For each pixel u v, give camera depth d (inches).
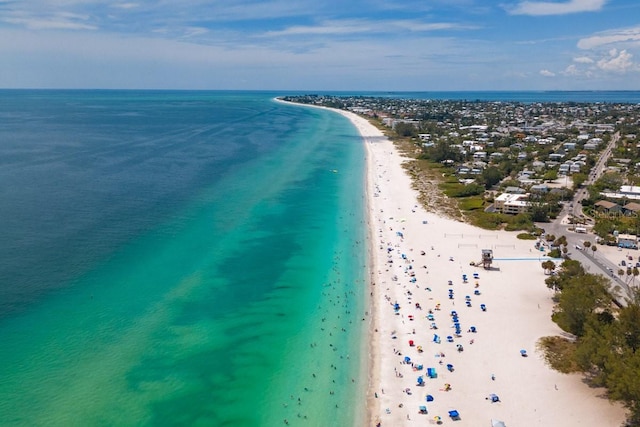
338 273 4559.5
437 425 2652.6
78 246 4781.0
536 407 2765.7
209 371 3073.3
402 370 3122.5
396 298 4084.6
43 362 3036.4
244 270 4539.9
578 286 3526.1
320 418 2711.6
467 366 3149.6
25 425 2541.8
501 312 3833.7
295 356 3270.2
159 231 5378.9
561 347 3329.2
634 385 2445.9
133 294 3949.3
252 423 2664.9
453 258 4933.6
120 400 2770.7
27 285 3937.0
